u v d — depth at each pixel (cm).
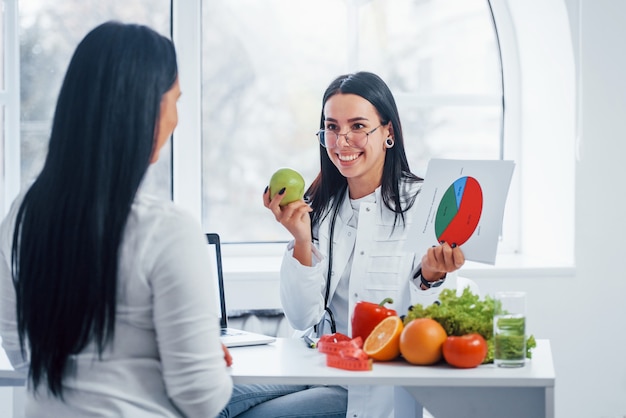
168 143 338
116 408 138
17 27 327
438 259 185
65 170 137
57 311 137
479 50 349
